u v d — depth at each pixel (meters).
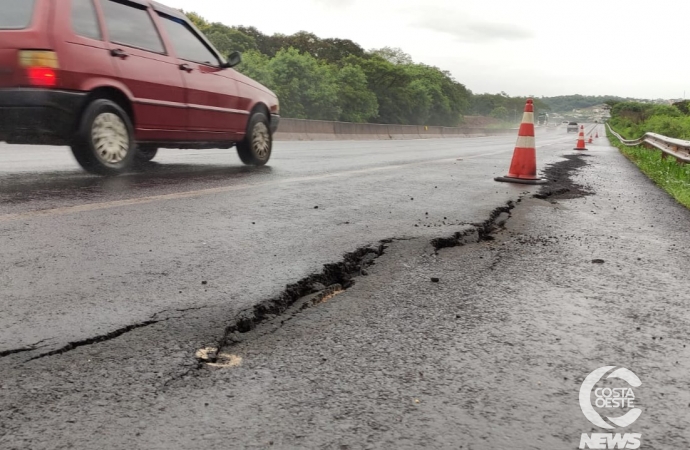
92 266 2.80
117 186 5.30
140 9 6.16
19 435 1.41
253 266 2.90
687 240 4.18
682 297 2.75
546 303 2.57
